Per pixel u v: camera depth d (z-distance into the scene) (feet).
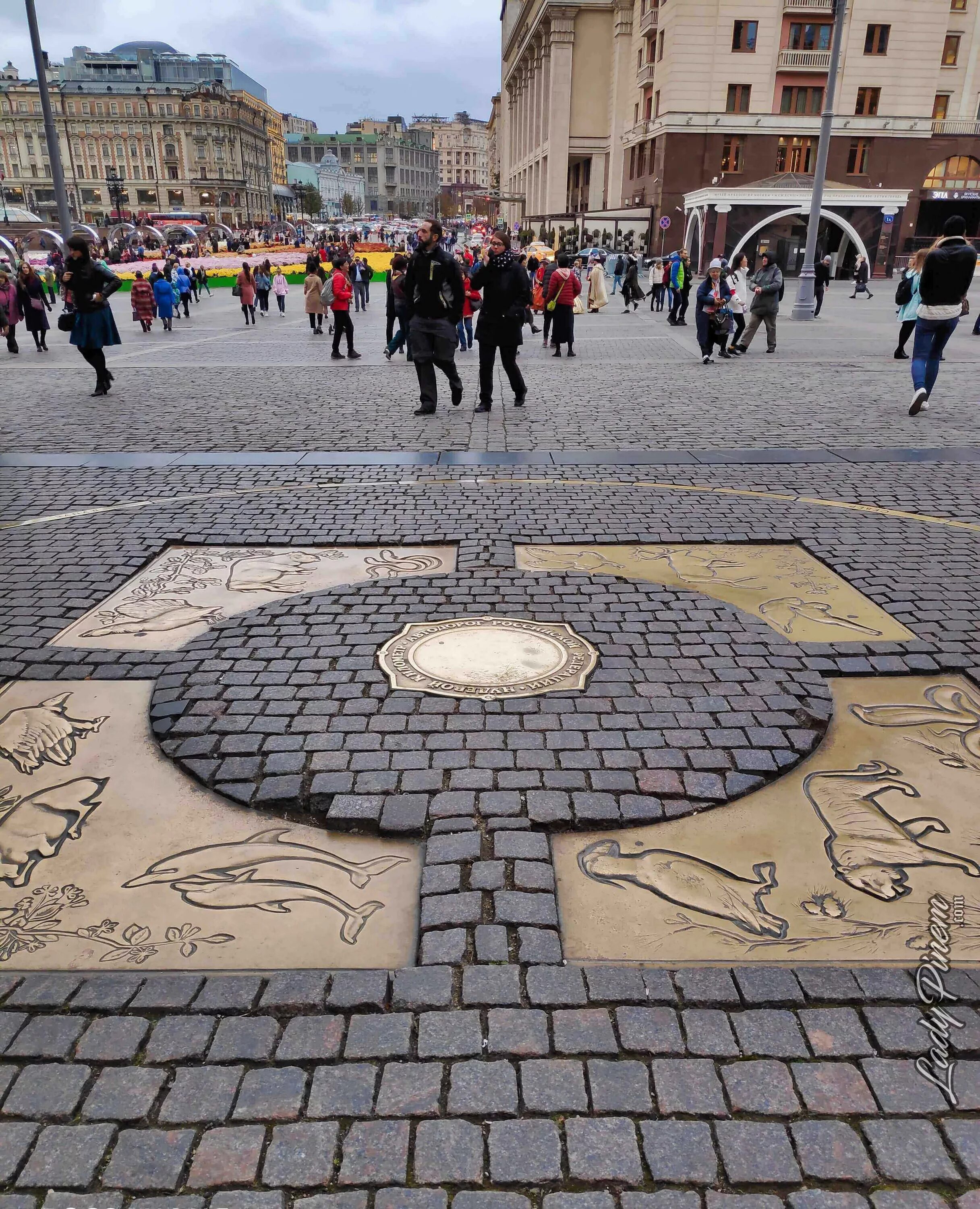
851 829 9.60
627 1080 6.71
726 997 7.43
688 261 74.28
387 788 10.09
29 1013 7.31
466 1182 5.98
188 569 17.34
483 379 33.53
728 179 161.27
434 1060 6.86
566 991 7.48
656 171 166.71
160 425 31.35
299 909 8.48
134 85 413.39
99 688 12.57
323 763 10.59
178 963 7.85
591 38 216.95
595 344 59.88
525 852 9.10
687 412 33.32
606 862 9.08
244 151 447.42
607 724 11.43
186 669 12.96
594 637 13.99
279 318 87.30
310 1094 6.59
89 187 425.28
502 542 18.54
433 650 13.55
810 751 10.96
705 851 9.25
